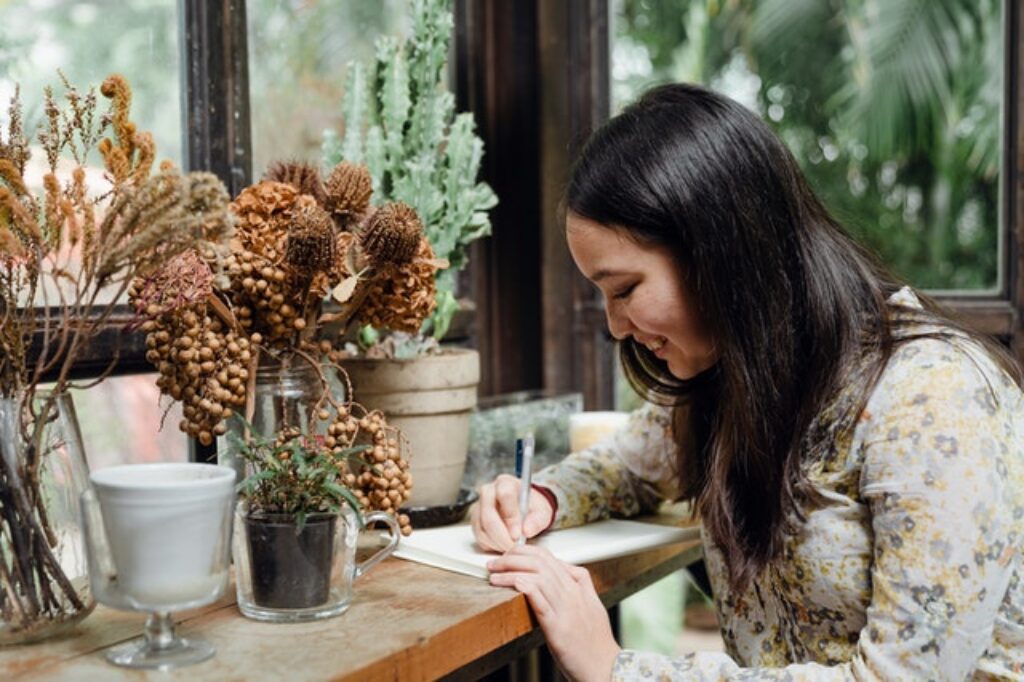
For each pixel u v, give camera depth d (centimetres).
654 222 98
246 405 100
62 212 86
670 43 231
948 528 90
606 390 187
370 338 131
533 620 98
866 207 306
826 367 99
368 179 109
